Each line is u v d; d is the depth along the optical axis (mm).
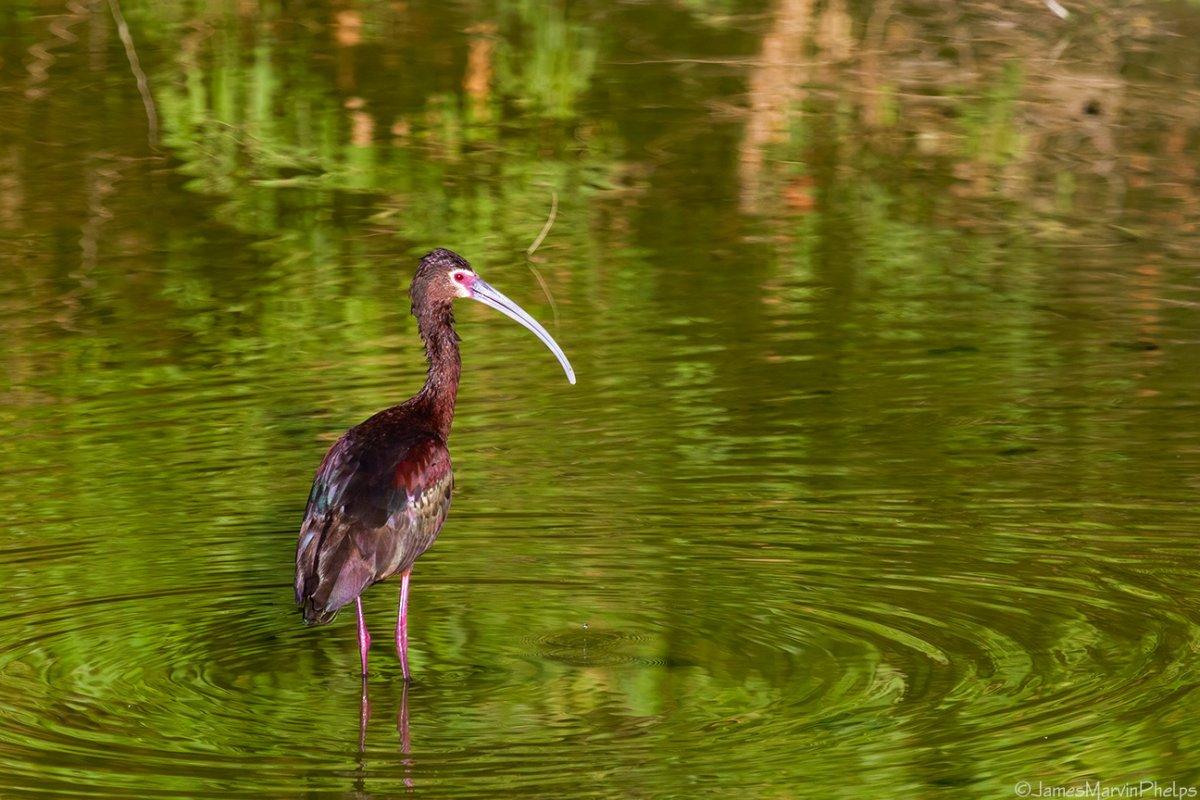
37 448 14406
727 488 13406
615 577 11828
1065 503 13008
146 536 12586
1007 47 28172
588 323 17484
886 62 27531
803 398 15430
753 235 20281
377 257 19516
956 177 22531
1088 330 17094
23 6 29859
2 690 10117
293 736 9617
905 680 10180
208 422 15023
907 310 17750
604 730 9633
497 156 23328
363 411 15234
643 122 24703
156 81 25859
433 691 10234
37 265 19172
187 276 18938
